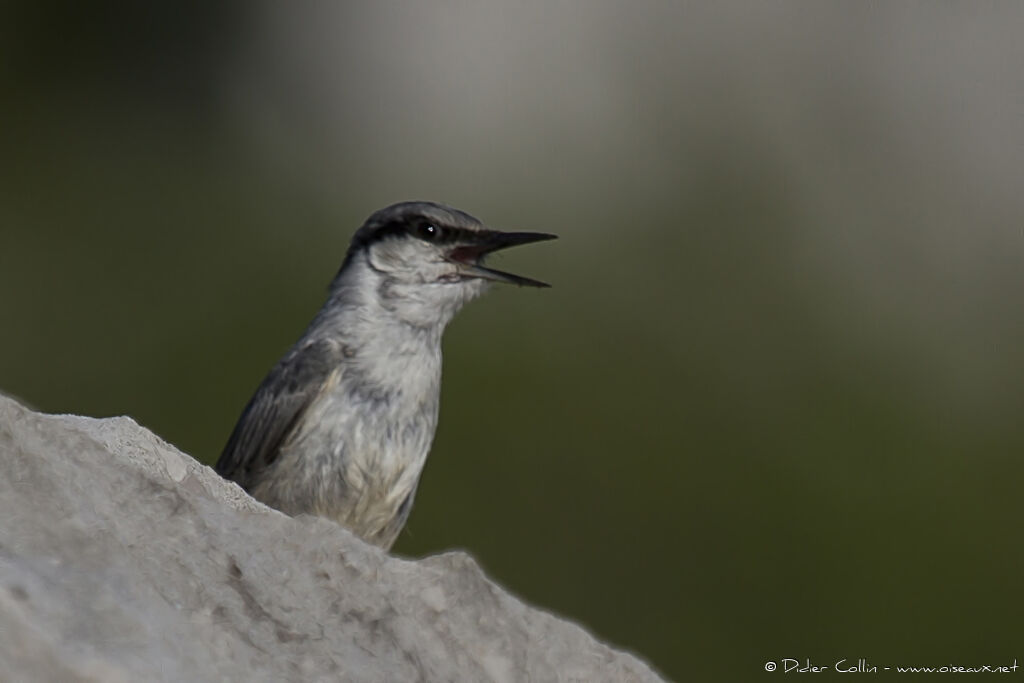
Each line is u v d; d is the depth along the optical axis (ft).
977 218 62.69
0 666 10.03
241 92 66.49
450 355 51.83
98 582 11.27
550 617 14.98
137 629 10.99
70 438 13.04
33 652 10.25
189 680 10.98
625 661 14.97
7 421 12.43
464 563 14.65
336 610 13.34
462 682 13.73
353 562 14.01
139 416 53.88
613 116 67.00
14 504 11.69
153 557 12.30
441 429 50.60
